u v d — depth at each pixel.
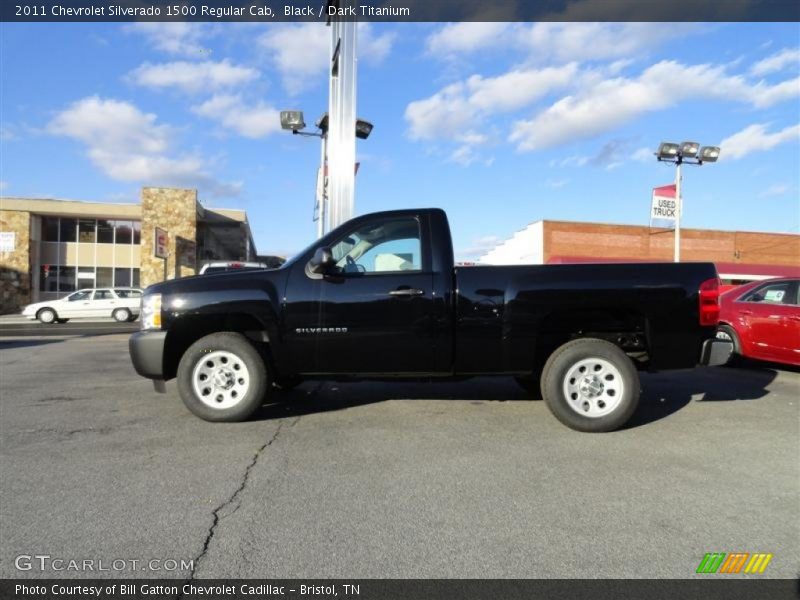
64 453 4.54
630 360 5.16
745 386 7.45
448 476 4.03
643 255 32.38
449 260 5.32
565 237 31.42
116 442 4.83
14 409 6.09
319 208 16.08
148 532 3.17
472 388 7.11
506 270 5.28
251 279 5.39
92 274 35.81
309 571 2.78
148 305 5.43
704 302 5.19
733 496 3.71
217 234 43.00
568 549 3.00
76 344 13.59
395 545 3.03
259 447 4.68
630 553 2.96
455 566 2.82
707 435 5.09
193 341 5.81
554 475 4.06
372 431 5.15
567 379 5.16
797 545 3.06
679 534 3.17
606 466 4.26
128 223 36.41
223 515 3.38
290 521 3.31
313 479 3.97
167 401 6.48
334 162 10.35
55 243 35.34
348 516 3.38
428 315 5.21
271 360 5.62
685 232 33.25
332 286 5.30
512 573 2.77
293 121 15.39
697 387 7.36
